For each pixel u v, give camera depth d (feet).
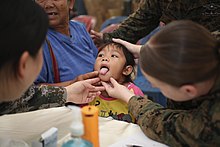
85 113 2.76
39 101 3.68
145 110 3.41
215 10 4.02
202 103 2.84
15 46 2.40
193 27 2.62
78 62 4.89
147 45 2.74
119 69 4.56
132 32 5.30
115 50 4.65
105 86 4.21
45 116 3.73
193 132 2.84
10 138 3.30
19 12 2.45
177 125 2.99
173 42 2.56
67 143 2.57
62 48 4.77
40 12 2.58
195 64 2.51
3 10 2.41
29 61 2.54
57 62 4.65
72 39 4.97
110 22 9.37
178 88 2.65
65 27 4.89
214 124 2.71
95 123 2.80
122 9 13.71
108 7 13.75
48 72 4.58
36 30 2.49
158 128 3.15
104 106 4.46
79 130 2.58
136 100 3.64
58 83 4.49
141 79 7.93
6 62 2.45
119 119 4.29
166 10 4.48
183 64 2.51
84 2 13.67
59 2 4.67
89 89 4.03
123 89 3.99
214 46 2.61
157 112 3.27
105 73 4.46
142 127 3.36
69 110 3.83
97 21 13.56
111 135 3.40
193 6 4.09
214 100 2.74
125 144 3.20
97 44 5.67
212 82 2.70
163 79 2.63
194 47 2.52
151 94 7.35
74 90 3.89
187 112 3.05
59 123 3.60
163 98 7.22
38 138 3.22
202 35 2.58
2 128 3.53
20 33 2.40
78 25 5.29
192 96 2.74
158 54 2.60
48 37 4.67
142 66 2.77
